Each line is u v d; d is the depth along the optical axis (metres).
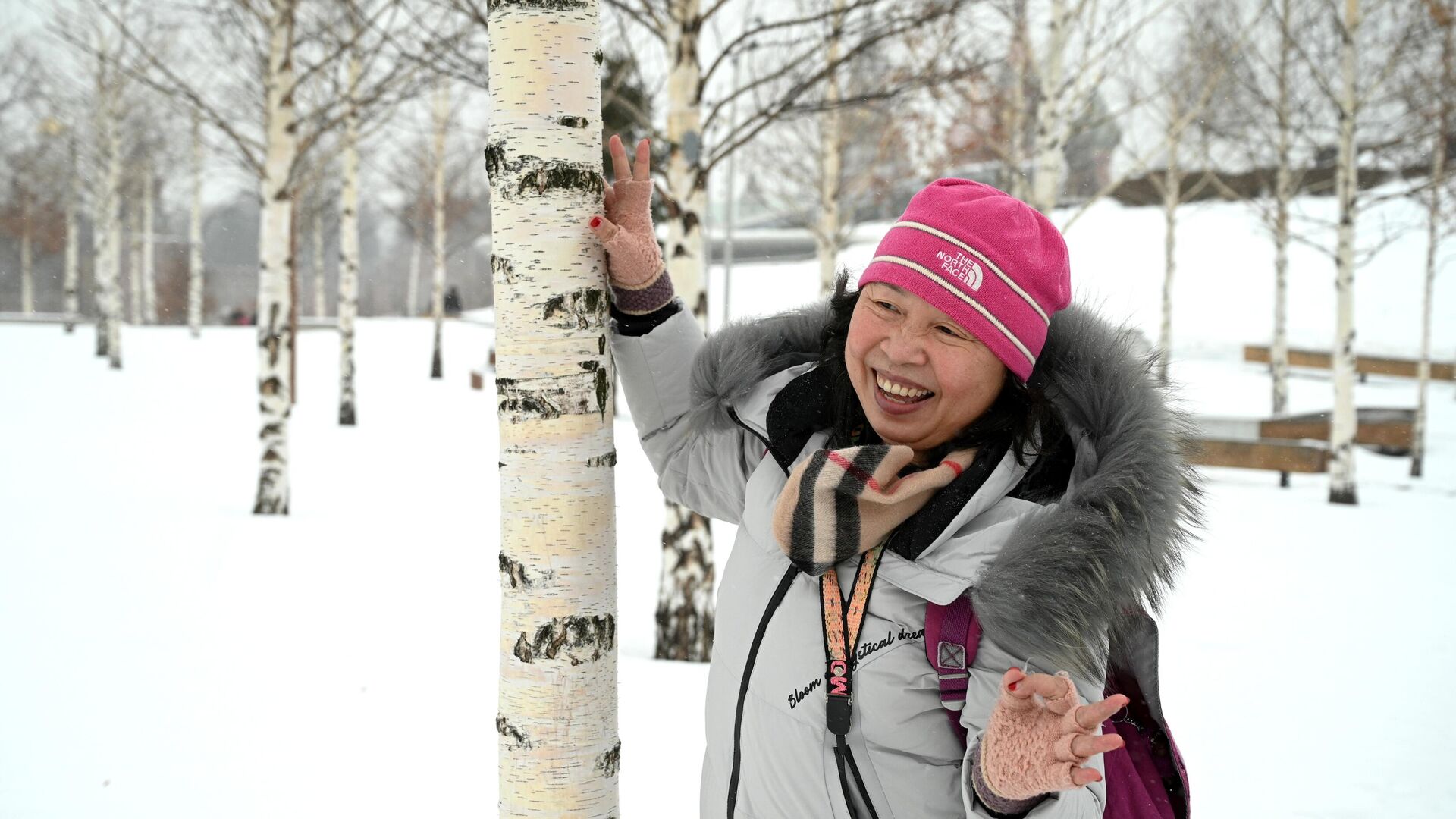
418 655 5.51
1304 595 7.96
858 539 1.43
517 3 1.67
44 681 4.81
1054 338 1.60
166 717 4.44
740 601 1.63
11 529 8.30
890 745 1.46
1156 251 35.94
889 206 19.36
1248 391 24.45
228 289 58.44
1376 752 4.60
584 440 1.70
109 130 25.16
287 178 9.93
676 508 6.02
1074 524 1.39
